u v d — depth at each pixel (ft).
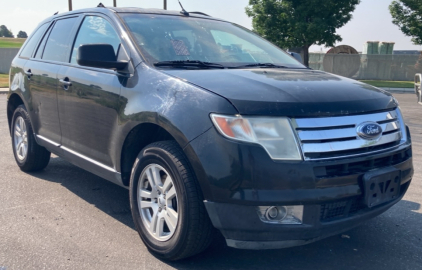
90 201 14.70
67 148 14.42
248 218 9.02
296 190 8.89
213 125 9.23
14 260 10.39
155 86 10.77
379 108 10.36
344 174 9.30
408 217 13.69
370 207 9.67
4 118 31.42
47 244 11.30
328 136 9.27
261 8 80.18
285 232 9.09
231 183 8.96
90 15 14.73
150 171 10.87
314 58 98.12
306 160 9.01
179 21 14.24
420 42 76.95
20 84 17.22
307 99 9.50
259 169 8.86
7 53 91.09
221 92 9.59
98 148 12.71
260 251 11.22
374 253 11.24
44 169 18.47
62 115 14.38
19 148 18.02
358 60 93.71
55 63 15.26
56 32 16.37
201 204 9.56
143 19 13.58
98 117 12.48
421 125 31.17
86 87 12.94
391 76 93.09
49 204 14.30
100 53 11.63
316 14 78.02
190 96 9.87
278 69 12.67
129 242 11.55
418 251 11.38
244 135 9.00
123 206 14.32
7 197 14.87
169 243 10.21
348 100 9.93
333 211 9.51
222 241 11.75
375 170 9.80
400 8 76.48
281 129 9.05
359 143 9.60
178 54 12.36
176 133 9.74
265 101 9.25
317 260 10.82
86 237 11.80
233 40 14.49
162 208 10.59
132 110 11.01
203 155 9.23
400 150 10.57
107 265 10.25
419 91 31.50
